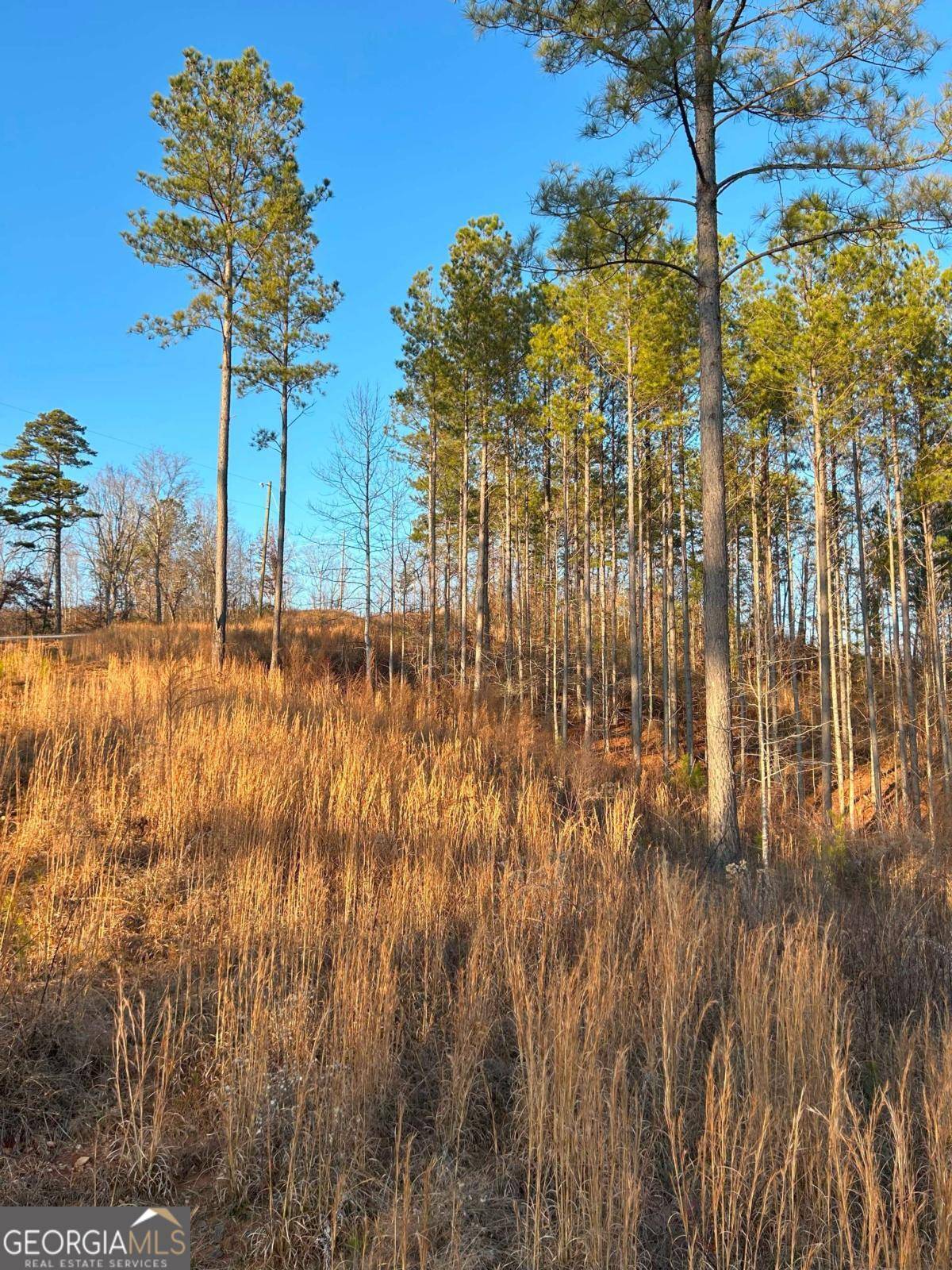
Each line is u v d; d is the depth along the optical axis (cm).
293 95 1634
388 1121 361
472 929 550
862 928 607
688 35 769
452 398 1922
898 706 1783
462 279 1828
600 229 895
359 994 395
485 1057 413
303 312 1858
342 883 601
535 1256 286
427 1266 275
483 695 1845
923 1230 318
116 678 1088
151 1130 328
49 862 551
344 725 1051
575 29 782
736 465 1731
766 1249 305
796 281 1500
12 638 1892
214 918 518
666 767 1723
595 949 464
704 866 859
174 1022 404
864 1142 309
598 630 2805
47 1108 343
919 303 1538
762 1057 369
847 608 2131
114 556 4169
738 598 1916
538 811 880
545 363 1741
